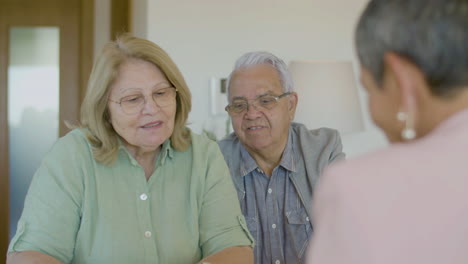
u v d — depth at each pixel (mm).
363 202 781
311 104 3336
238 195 2029
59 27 4527
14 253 1583
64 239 1606
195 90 3779
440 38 794
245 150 2059
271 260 2006
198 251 1743
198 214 1755
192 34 3770
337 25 3904
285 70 2008
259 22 3834
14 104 4512
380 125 892
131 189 1685
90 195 1651
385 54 838
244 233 1773
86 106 1672
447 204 764
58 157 1656
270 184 2016
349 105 3385
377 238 762
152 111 1635
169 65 1674
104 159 1656
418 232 759
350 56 3920
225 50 3807
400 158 804
